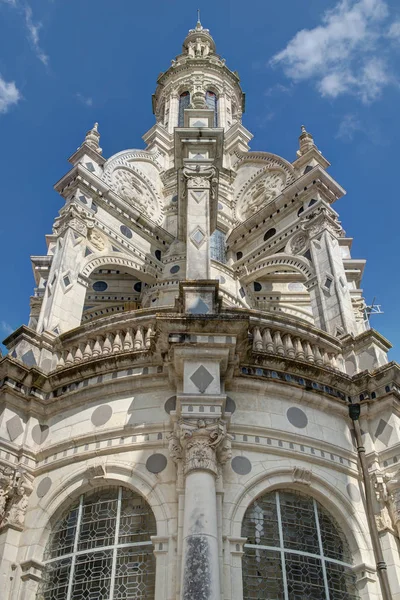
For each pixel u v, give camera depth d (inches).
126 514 455.5
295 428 498.3
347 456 507.5
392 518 474.3
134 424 485.7
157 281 779.4
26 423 518.3
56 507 470.9
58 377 531.8
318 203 722.8
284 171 857.5
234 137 1021.8
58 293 625.3
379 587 449.4
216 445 433.4
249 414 490.9
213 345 473.4
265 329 549.0
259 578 425.4
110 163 826.8
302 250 713.0
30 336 559.8
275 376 511.5
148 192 898.7
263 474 463.2
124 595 418.3
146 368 508.4
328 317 625.9
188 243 596.7
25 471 491.5
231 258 826.2
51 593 440.5
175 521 430.0
